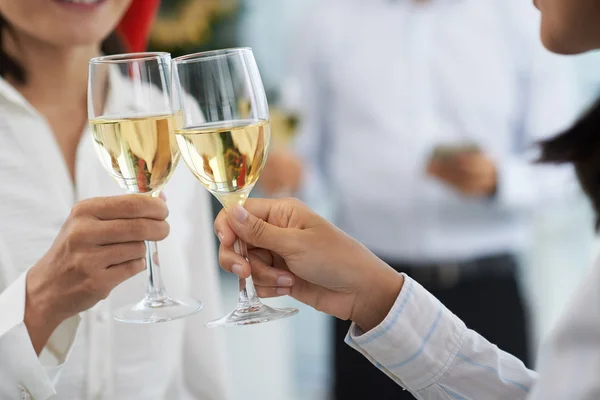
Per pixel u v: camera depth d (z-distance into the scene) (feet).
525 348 10.61
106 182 5.95
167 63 4.35
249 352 14.90
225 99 3.99
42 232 5.58
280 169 10.98
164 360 6.05
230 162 4.05
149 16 6.71
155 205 4.41
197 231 6.57
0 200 5.50
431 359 4.59
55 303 4.65
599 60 12.69
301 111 11.16
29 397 4.83
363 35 10.96
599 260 3.12
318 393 13.34
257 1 16.31
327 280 4.55
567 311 3.11
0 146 5.55
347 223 11.14
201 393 6.71
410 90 10.77
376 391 10.69
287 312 4.28
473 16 10.68
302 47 11.20
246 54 4.10
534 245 13.41
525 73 10.68
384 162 10.79
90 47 6.00
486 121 10.72
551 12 3.57
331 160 11.32
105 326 5.69
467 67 10.68
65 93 5.93
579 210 13.21
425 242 10.56
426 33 10.76
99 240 4.42
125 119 4.16
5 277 5.46
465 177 9.95
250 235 4.42
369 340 4.58
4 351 4.66
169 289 6.02
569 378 3.05
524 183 10.39
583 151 4.04
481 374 4.61
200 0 11.23
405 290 4.59
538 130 10.65
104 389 5.69
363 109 10.91
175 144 4.31
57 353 5.19
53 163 5.69
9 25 5.66
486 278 10.48
